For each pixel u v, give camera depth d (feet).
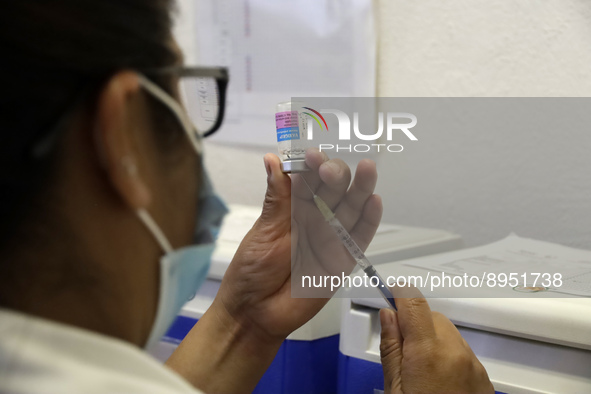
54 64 1.00
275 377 2.25
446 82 3.20
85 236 1.08
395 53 3.35
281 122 1.91
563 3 2.80
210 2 3.85
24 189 1.00
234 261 2.03
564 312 1.64
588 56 2.75
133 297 1.22
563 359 1.66
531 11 2.90
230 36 3.80
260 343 2.04
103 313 1.15
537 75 2.90
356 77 3.43
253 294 2.00
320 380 2.31
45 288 1.07
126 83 1.05
